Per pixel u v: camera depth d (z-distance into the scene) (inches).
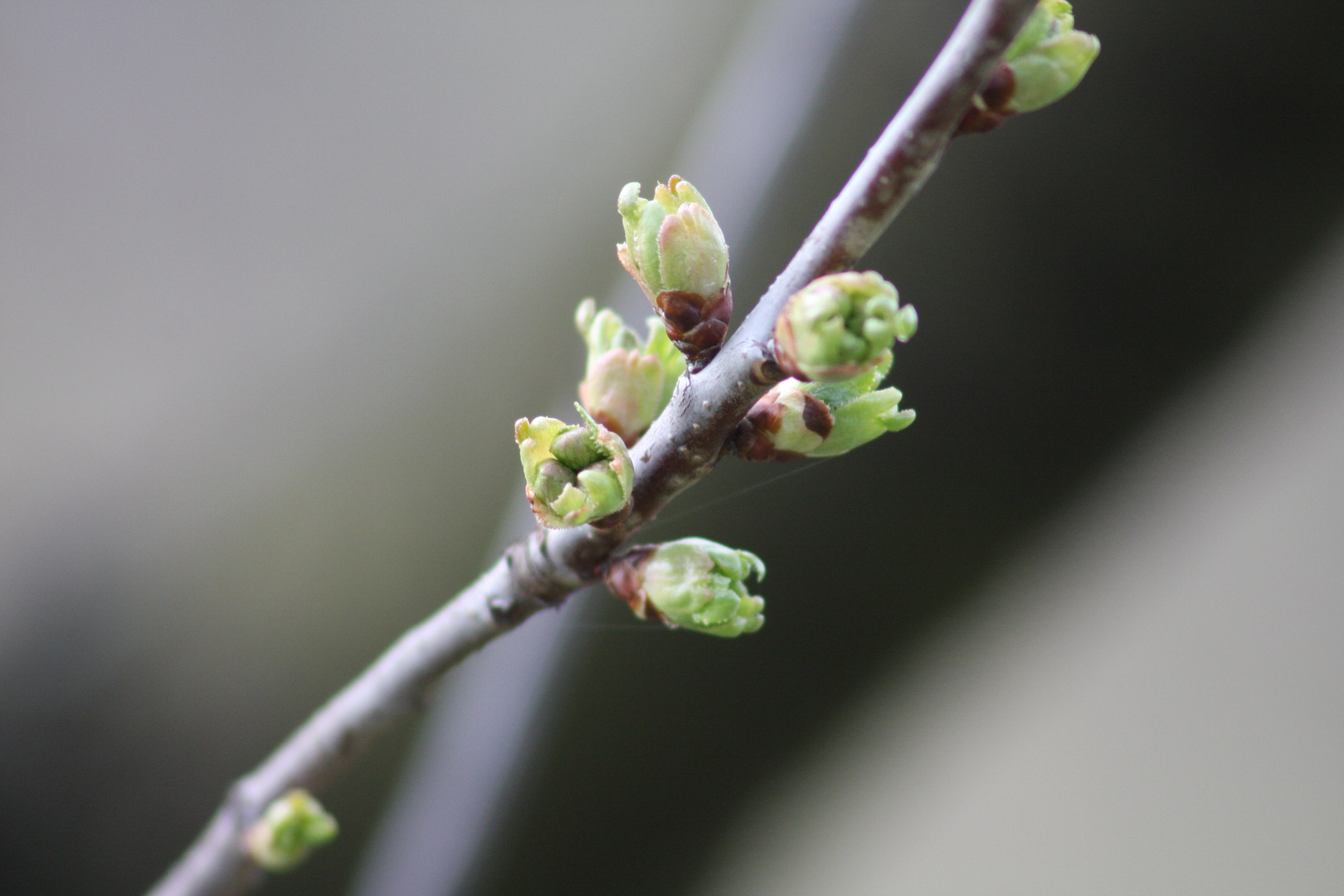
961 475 14.3
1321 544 15.5
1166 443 14.7
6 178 19.4
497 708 14.3
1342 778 15.0
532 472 10.1
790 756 15.5
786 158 13.4
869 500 14.2
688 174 15.0
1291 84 12.5
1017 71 9.8
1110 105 13.0
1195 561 16.2
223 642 19.5
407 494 19.8
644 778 14.7
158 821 18.9
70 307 19.7
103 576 19.3
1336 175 12.7
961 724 16.6
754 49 15.1
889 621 15.0
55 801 18.6
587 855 14.9
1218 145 12.9
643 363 10.6
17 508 19.3
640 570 10.4
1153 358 13.9
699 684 14.5
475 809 14.2
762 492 14.2
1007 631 15.9
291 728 19.4
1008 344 13.7
